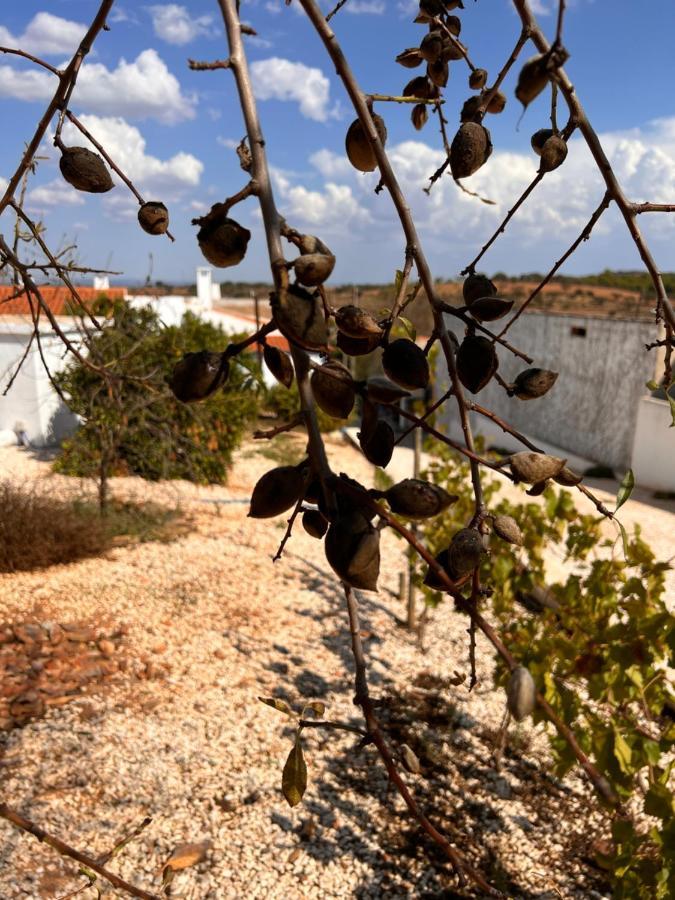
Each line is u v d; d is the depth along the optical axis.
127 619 6.04
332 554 0.70
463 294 1.04
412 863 3.79
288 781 0.74
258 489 0.75
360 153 0.92
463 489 5.76
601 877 3.75
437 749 4.75
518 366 16.48
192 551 7.75
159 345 9.49
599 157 0.88
